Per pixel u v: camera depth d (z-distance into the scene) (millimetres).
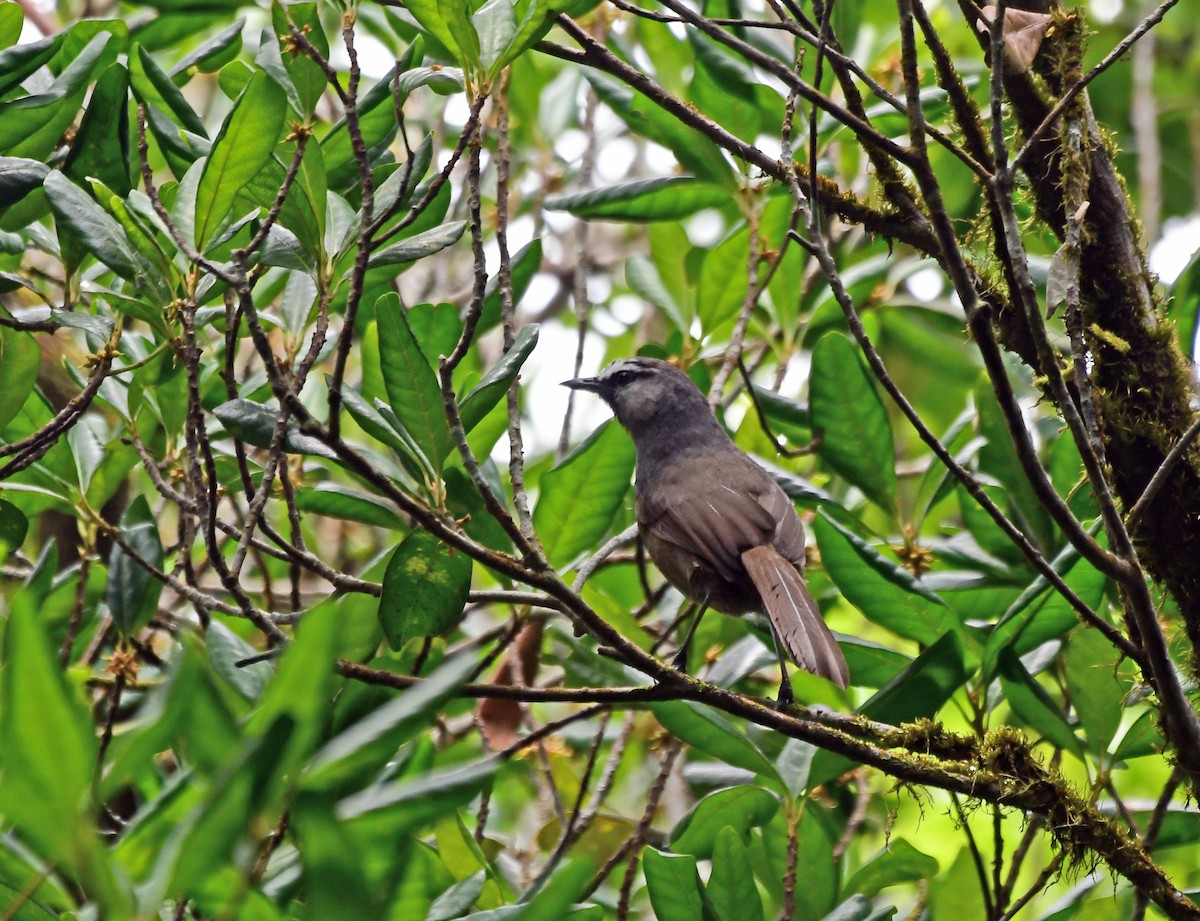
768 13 13102
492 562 7703
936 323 14977
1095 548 7430
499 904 9789
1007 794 8680
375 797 5355
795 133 12906
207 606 7988
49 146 10086
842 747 8492
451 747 11812
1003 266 8875
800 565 11562
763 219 13602
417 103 17500
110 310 10906
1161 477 7801
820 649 9750
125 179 9984
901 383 18281
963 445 13109
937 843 15172
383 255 8711
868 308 14820
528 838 15180
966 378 17062
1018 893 14742
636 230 20516
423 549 8273
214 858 4383
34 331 9438
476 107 7812
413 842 7621
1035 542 10859
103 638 11102
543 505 10203
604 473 10141
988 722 10016
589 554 12336
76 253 9781
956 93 9055
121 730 10844
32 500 11211
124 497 12633
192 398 8023
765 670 14422
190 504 8766
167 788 5812
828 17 8391
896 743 9102
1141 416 8922
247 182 8602
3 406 9898
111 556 9719
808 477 14383
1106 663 9891
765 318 14977
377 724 4809
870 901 10000
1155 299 9195
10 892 5520
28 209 10266
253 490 9883
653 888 8867
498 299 11133
